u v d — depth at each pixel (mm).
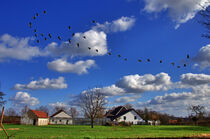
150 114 84875
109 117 78938
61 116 83438
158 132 32156
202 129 41469
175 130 38250
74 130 36094
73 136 22969
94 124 65000
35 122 63938
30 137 21609
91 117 46000
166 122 79562
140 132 31859
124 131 34375
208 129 41312
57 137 21750
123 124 56000
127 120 72875
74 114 105500
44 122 67875
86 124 68250
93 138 21297
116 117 72812
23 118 66500
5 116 73750
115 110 85312
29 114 65875
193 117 68625
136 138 21031
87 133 28484
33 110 67875
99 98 46562
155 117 75562
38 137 21719
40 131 32531
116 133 29234
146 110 89875
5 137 20500
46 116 72188
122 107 82938
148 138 20672
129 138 21062
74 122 70625
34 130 35031
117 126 53000
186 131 35031
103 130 36812
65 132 30703
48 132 30344
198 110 73188
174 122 80750
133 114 74375
